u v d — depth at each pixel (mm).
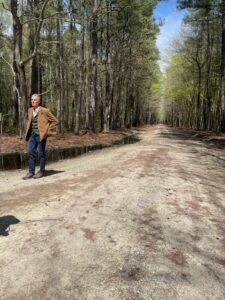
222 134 30703
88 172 9148
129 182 7680
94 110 26828
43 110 8445
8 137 16781
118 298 3092
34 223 4922
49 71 34531
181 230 4832
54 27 25484
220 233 4816
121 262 3764
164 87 65438
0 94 37438
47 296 3121
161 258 3906
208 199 6609
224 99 34438
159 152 15242
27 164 10992
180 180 8242
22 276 3459
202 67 44438
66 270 3572
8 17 29531
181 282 3410
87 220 5059
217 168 11094
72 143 17984
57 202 5988
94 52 26219
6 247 4125
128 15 29031
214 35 39562
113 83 35438
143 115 86625
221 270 3730
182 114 81812
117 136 26734
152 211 5602
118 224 4926
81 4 21203
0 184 7793
